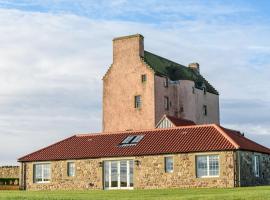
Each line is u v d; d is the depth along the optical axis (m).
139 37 78.94
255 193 32.84
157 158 50.81
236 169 47.62
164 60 85.81
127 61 79.44
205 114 87.25
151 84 76.88
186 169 49.41
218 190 40.69
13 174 72.25
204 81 91.12
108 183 52.97
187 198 31.73
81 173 54.22
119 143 54.91
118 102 79.44
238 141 50.44
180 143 51.16
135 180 51.53
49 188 55.59
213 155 48.59
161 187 50.22
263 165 53.28
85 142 57.62
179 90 81.81
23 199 32.16
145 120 76.69
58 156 55.72
